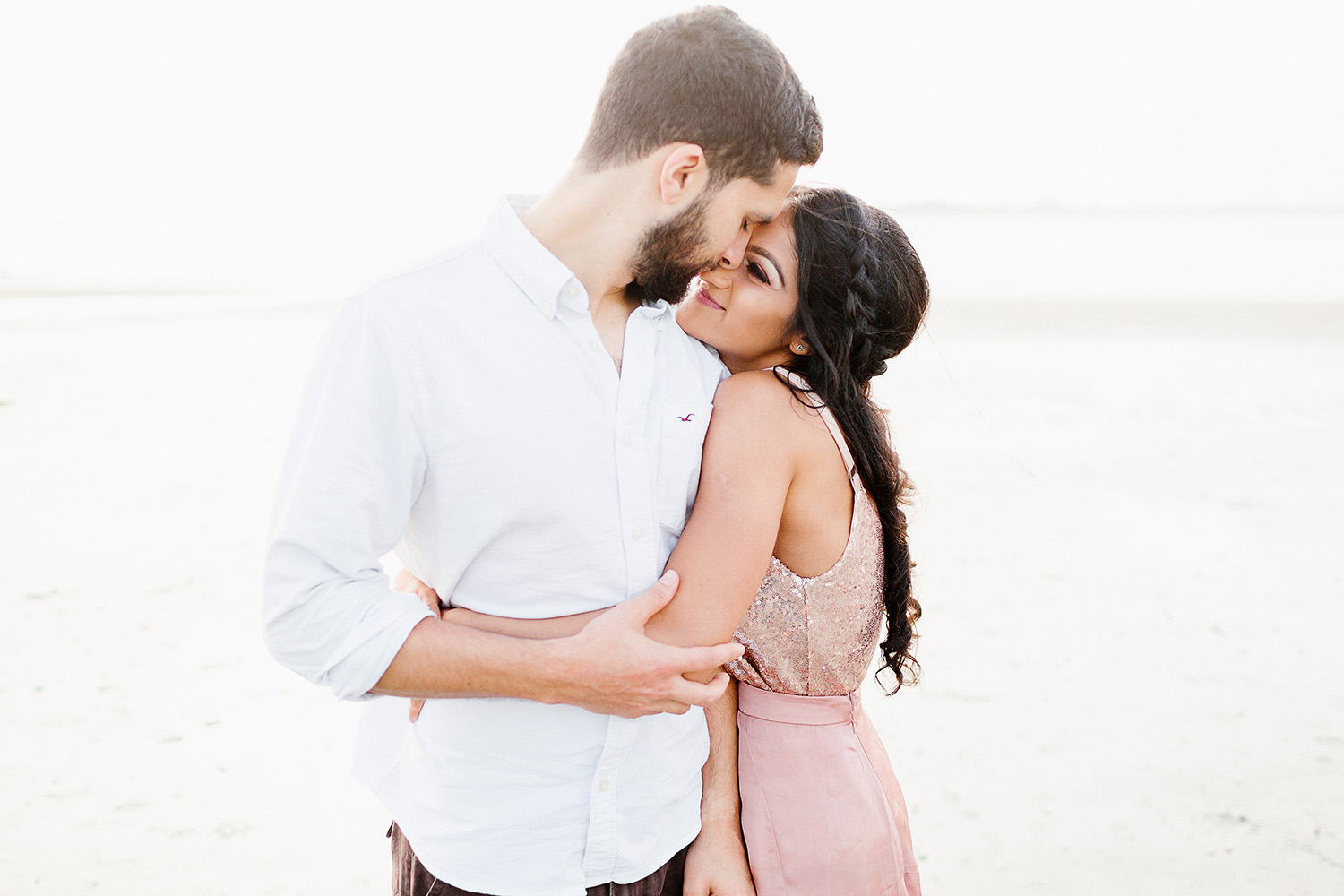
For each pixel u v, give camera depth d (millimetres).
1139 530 6039
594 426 1322
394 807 1525
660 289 1371
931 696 4039
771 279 1524
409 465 1263
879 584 1668
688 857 1610
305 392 1274
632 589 1382
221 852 3055
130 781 3467
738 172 1291
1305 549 5672
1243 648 4410
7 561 5699
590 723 1368
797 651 1581
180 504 6812
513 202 1423
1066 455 7875
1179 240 52625
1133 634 4578
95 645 4590
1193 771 3445
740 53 1258
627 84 1279
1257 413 9555
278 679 4281
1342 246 45938
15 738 3760
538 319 1294
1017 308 19766
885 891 1659
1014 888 2828
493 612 1369
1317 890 2787
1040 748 3625
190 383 11570
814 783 1602
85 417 9680
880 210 1645
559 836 1378
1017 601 4961
